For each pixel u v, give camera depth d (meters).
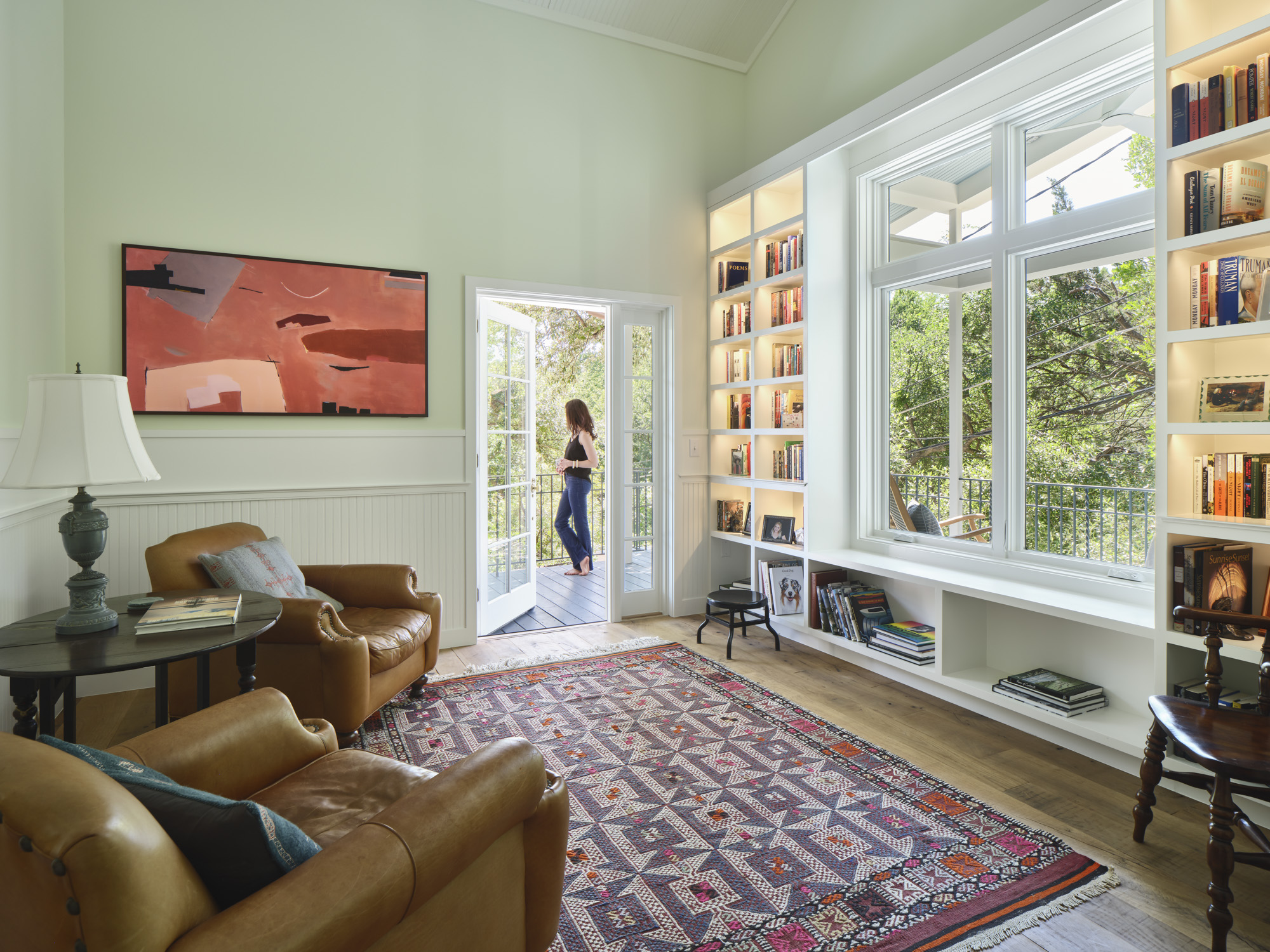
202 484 3.46
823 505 3.97
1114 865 1.97
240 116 3.52
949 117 3.40
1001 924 1.73
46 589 2.92
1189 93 2.22
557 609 5.02
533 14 4.20
